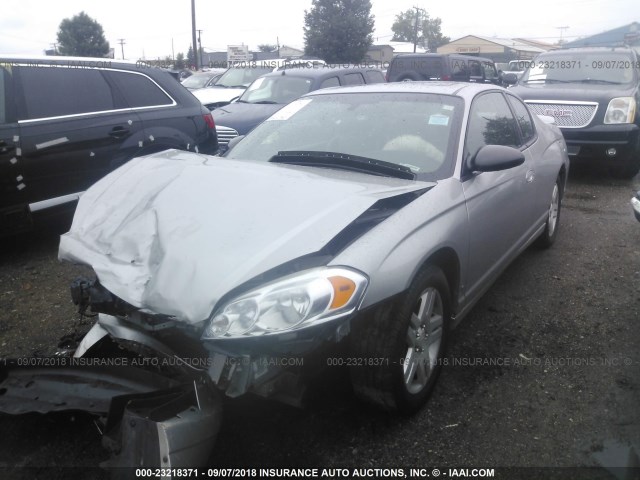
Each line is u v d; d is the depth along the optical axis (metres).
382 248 2.61
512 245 4.30
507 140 4.37
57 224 6.46
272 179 2.93
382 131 3.77
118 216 2.91
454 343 3.79
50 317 4.24
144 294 2.43
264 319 2.27
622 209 7.21
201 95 13.08
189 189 2.91
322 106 4.19
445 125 3.69
